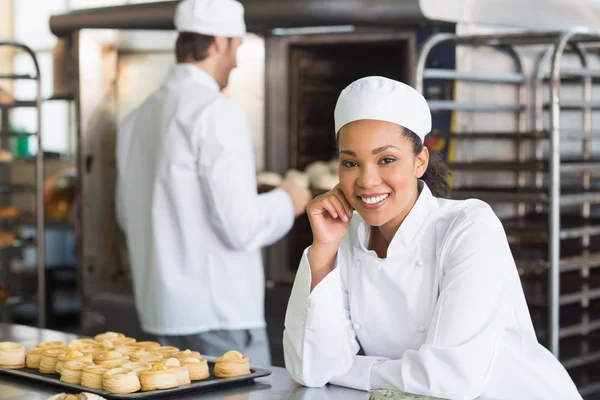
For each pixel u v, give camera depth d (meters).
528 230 3.80
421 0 3.96
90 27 4.79
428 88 4.36
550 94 3.68
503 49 4.50
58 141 8.18
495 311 1.88
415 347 2.02
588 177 4.81
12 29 8.13
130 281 4.98
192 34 3.35
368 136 1.87
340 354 2.03
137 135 3.47
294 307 2.06
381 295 2.04
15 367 2.22
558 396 2.00
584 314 4.34
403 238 1.99
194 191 3.30
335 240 2.03
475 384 1.85
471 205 2.00
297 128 4.73
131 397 1.87
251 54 4.73
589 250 4.63
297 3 4.09
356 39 4.47
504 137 3.89
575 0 4.71
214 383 2.01
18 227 6.16
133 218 3.49
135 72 4.87
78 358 2.09
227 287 3.36
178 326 3.35
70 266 7.46
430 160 2.13
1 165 7.02
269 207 3.38
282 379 2.12
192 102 3.28
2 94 5.14
